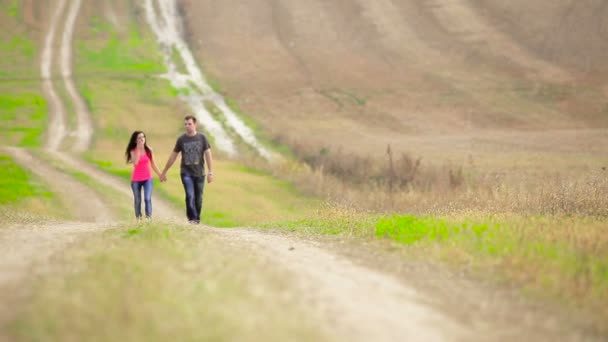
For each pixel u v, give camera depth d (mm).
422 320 16422
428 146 152125
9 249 25594
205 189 110625
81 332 13711
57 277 18188
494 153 134875
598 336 16234
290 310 15930
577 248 25109
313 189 110625
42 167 125062
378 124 193875
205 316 14875
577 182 55062
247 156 154625
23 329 13750
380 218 39812
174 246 24938
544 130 173375
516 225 30641
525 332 16203
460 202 57625
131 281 17312
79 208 87625
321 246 30297
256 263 22266
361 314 16391
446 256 24672
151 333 13805
